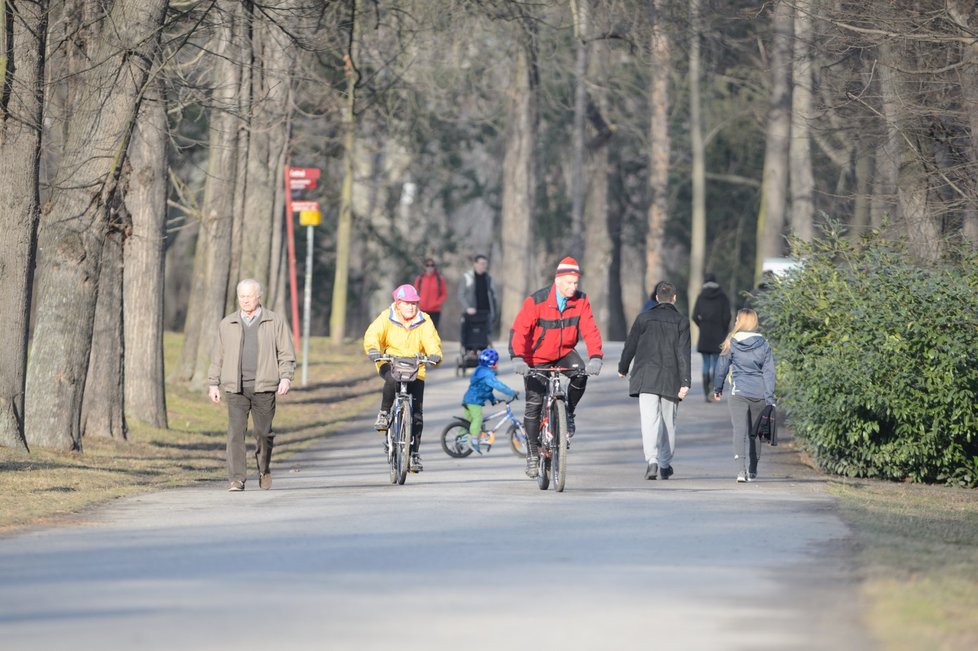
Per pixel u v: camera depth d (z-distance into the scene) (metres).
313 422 83.44
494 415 65.12
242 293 48.28
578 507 42.03
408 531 35.91
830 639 22.30
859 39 60.47
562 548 32.75
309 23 75.88
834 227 67.19
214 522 38.44
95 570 29.38
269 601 25.50
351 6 79.75
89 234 57.78
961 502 51.66
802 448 68.81
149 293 75.88
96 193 57.09
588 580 27.95
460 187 198.12
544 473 48.09
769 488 51.44
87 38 59.72
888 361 57.31
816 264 65.69
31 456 55.53
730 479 55.88
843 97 67.00
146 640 22.12
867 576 28.58
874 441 58.84
